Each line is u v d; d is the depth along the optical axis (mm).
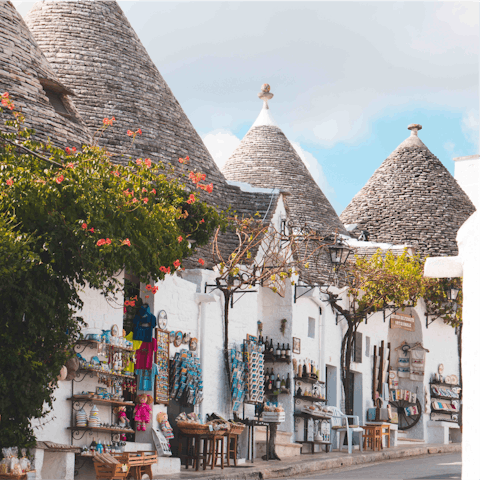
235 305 16531
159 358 13414
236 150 24281
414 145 29500
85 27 17828
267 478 13727
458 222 27781
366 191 28734
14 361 9773
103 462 10680
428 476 13250
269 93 24766
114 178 11000
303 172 24125
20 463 9391
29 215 9992
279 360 18312
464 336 4910
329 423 19641
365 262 22094
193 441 14375
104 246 10117
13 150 10758
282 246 18641
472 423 4766
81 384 11539
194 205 13984
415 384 25656
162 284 13734
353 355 22109
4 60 13438
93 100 16766
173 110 18219
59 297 10312
